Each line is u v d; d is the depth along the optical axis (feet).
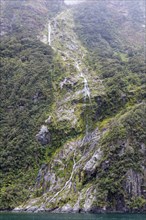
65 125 362.12
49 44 524.93
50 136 355.97
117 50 549.95
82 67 459.73
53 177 320.50
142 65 451.53
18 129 361.30
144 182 293.64
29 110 379.14
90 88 398.42
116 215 256.73
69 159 331.16
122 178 289.53
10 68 423.64
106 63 465.47
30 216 249.96
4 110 383.86
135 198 285.23
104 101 376.48
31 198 308.40
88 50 531.09
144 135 316.40
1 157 340.39
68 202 290.56
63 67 444.14
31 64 431.84
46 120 364.79
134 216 249.14
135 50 544.62
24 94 393.09
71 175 315.37
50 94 396.57
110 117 365.40
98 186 289.53
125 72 431.02
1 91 400.88
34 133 357.82
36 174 328.90
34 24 570.46
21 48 465.88
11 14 574.56
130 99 378.94
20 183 322.55
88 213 274.77
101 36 589.32
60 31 581.94
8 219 229.66
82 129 356.79
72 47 530.27
